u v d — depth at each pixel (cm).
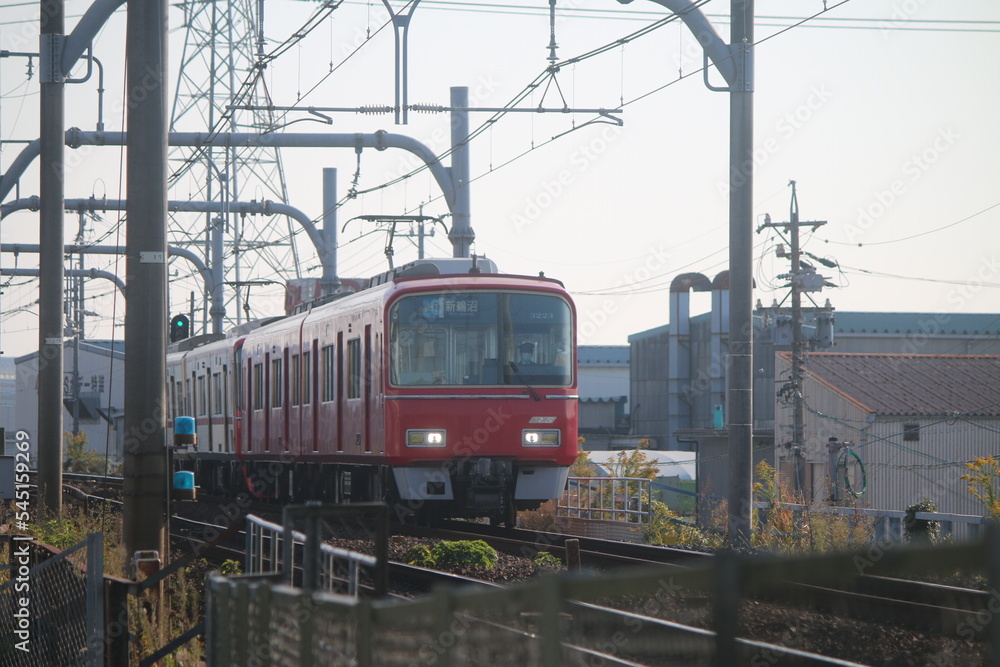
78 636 2888
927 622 3145
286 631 1830
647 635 1477
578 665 1380
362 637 1573
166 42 4519
